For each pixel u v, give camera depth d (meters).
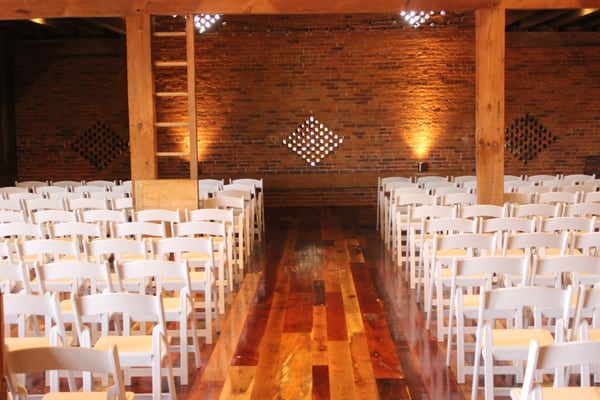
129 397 2.81
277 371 4.41
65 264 4.05
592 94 13.03
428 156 13.10
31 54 13.04
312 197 13.29
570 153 13.14
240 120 13.09
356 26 12.91
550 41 12.88
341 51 12.95
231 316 5.75
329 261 8.08
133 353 3.42
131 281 5.05
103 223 6.40
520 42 12.89
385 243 9.20
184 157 13.17
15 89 13.12
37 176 13.28
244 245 8.27
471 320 5.41
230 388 4.12
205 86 13.02
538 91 13.04
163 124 8.16
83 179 13.31
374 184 13.13
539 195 7.27
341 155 13.15
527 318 4.23
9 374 2.43
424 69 12.96
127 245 4.77
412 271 6.60
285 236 9.97
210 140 13.12
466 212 6.36
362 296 6.38
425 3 7.81
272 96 13.04
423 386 4.11
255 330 5.33
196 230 5.52
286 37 12.93
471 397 3.88
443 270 5.32
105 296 3.23
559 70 12.99
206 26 12.89
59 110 13.16
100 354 2.41
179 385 4.19
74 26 11.75
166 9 7.89
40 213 6.34
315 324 5.47
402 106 13.03
